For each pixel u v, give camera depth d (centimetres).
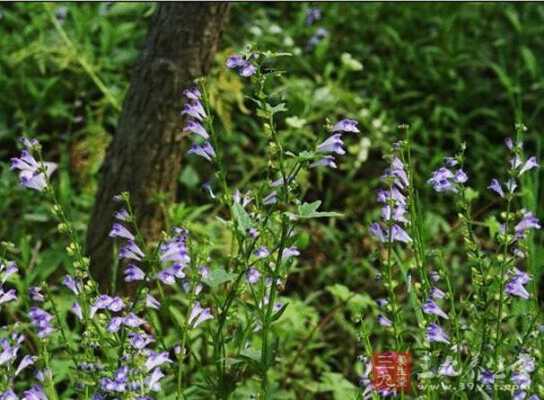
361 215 835
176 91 655
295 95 855
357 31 994
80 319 447
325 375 609
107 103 841
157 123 659
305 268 692
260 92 441
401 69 968
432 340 445
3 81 865
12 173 789
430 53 976
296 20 1005
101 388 424
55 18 867
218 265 642
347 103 881
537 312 464
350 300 644
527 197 658
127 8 830
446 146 926
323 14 999
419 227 463
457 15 1020
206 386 470
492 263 446
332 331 721
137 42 927
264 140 851
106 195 671
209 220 765
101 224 670
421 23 1018
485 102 955
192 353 472
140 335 414
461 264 791
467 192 645
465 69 980
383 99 946
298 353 632
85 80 875
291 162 507
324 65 944
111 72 902
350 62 854
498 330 442
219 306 461
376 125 871
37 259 706
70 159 805
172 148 667
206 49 657
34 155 812
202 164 832
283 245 432
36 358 441
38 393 430
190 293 432
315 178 857
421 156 891
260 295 467
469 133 923
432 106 948
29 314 441
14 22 948
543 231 694
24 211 757
